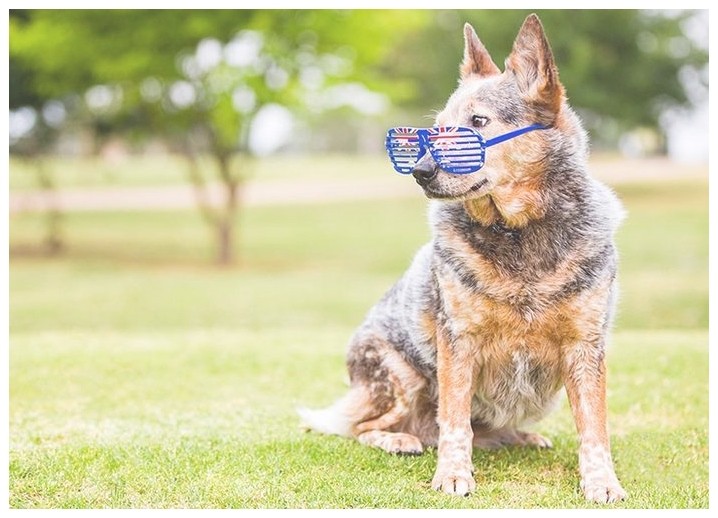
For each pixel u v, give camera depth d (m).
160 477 1.99
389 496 1.89
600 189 1.91
